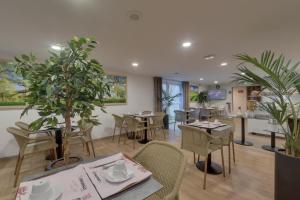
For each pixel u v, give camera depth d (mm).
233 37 2375
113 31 2156
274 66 1512
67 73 1105
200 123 2941
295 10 1672
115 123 4703
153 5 1582
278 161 1590
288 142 1570
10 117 3277
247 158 3102
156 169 1153
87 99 1171
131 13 1720
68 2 1521
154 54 3203
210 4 1569
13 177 2418
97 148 3781
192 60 3703
